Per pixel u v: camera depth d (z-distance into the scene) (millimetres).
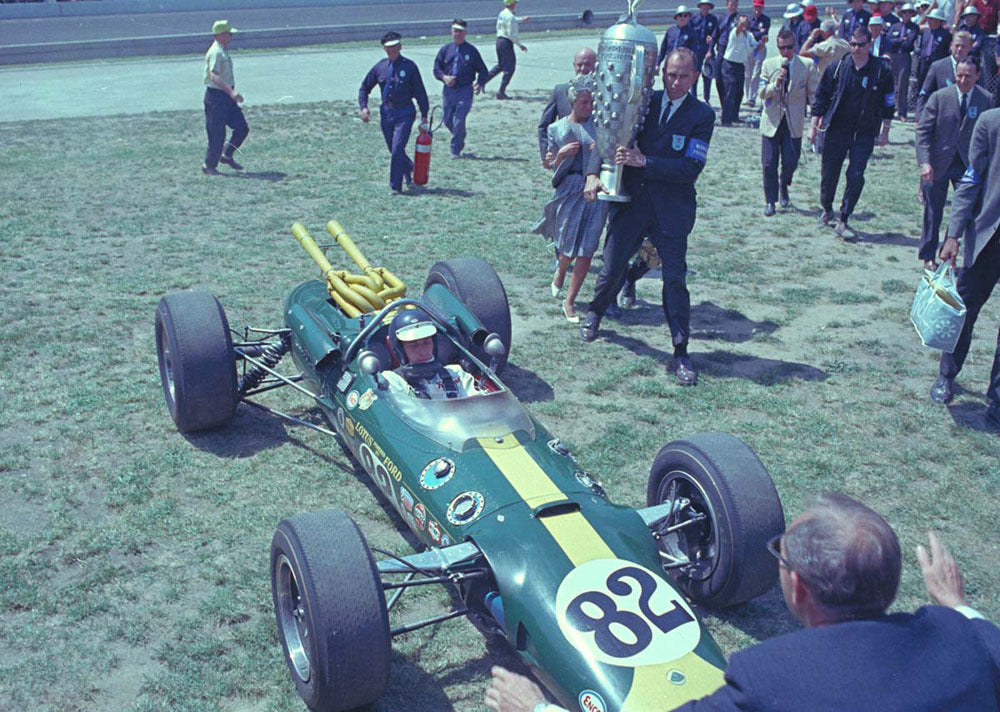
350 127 17781
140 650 4555
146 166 14672
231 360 6355
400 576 5184
